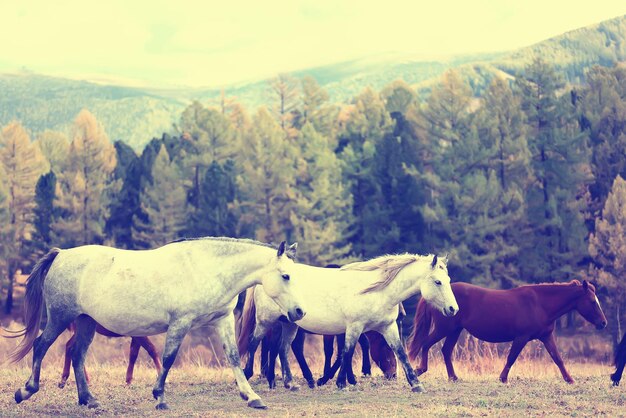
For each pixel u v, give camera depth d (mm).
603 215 45250
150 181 65125
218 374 15914
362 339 15656
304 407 11109
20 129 68188
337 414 10367
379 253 48750
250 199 57594
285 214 57281
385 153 52344
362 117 75125
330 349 14922
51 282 11539
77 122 84688
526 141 52094
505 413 10469
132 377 14812
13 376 15008
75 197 62281
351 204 54531
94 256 11523
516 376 15766
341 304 13117
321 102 89500
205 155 65000
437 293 12812
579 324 48906
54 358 22938
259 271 11266
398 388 13391
